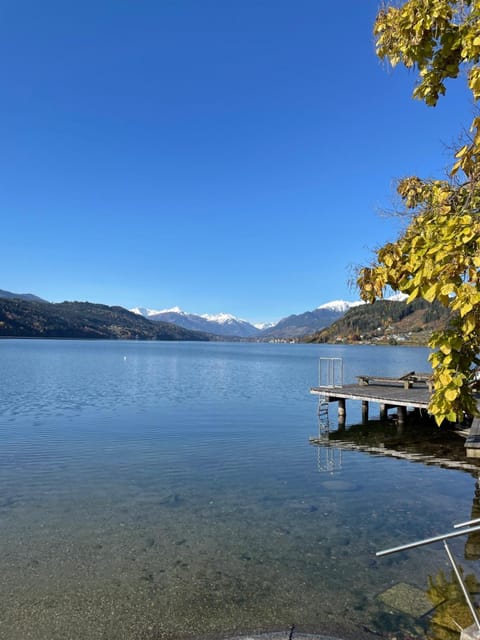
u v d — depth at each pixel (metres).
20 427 21.75
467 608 6.68
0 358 81.62
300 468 15.09
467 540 9.20
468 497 12.09
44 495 12.08
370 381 31.50
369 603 6.90
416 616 6.52
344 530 9.84
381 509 11.16
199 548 8.94
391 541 9.27
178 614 6.66
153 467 15.02
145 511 10.97
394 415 27.61
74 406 28.94
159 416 25.62
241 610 6.76
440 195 4.45
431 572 7.87
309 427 23.28
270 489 12.76
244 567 8.14
